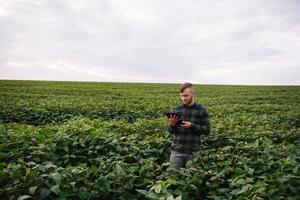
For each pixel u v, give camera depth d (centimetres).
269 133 1020
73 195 469
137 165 616
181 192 514
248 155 735
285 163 575
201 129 654
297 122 1509
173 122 650
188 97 662
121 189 520
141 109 1886
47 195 434
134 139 834
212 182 565
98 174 532
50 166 495
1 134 741
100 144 747
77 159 700
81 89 3975
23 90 3506
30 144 688
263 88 5281
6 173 470
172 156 669
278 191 509
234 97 3369
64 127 841
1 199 438
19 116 1486
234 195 504
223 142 936
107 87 4678
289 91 4566
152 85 5628
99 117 1559
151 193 445
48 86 4406
